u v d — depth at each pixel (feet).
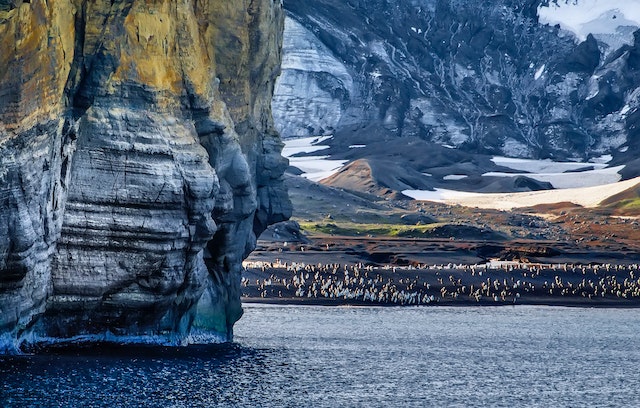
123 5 614.75
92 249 615.98
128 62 621.31
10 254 528.22
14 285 545.44
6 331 570.46
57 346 626.64
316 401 613.93
